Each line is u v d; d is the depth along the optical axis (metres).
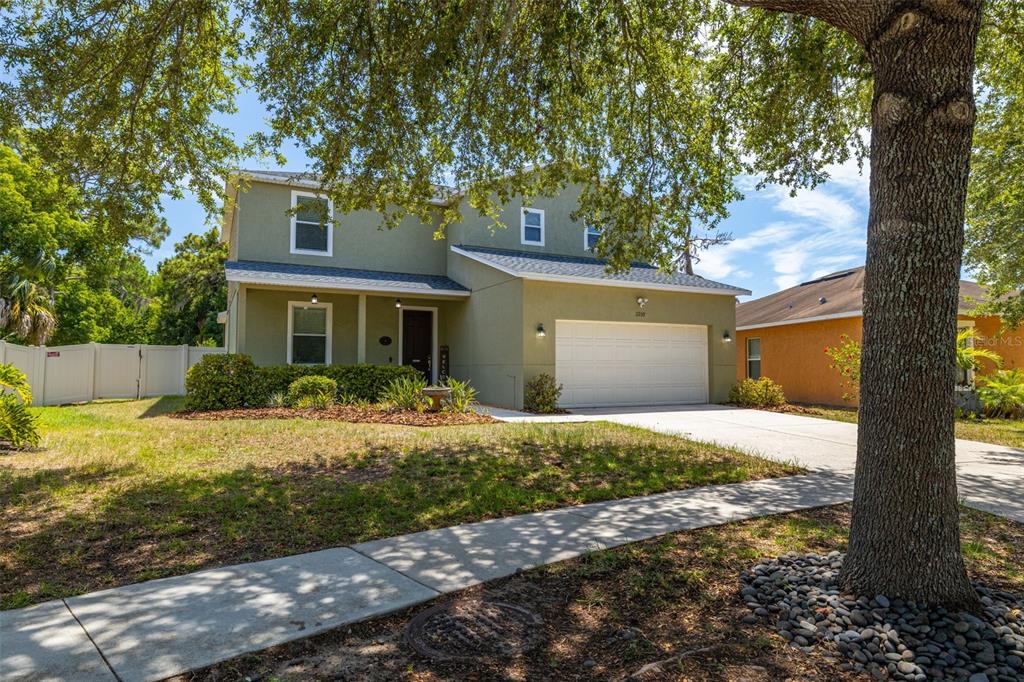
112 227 7.68
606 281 13.86
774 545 4.26
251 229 14.91
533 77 7.38
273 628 2.91
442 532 4.52
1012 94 8.45
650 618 3.12
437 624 3.03
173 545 4.13
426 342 16.69
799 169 8.72
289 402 12.66
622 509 5.22
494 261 14.35
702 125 8.38
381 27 6.42
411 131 7.16
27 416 7.47
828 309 17.22
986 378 14.63
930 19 3.05
